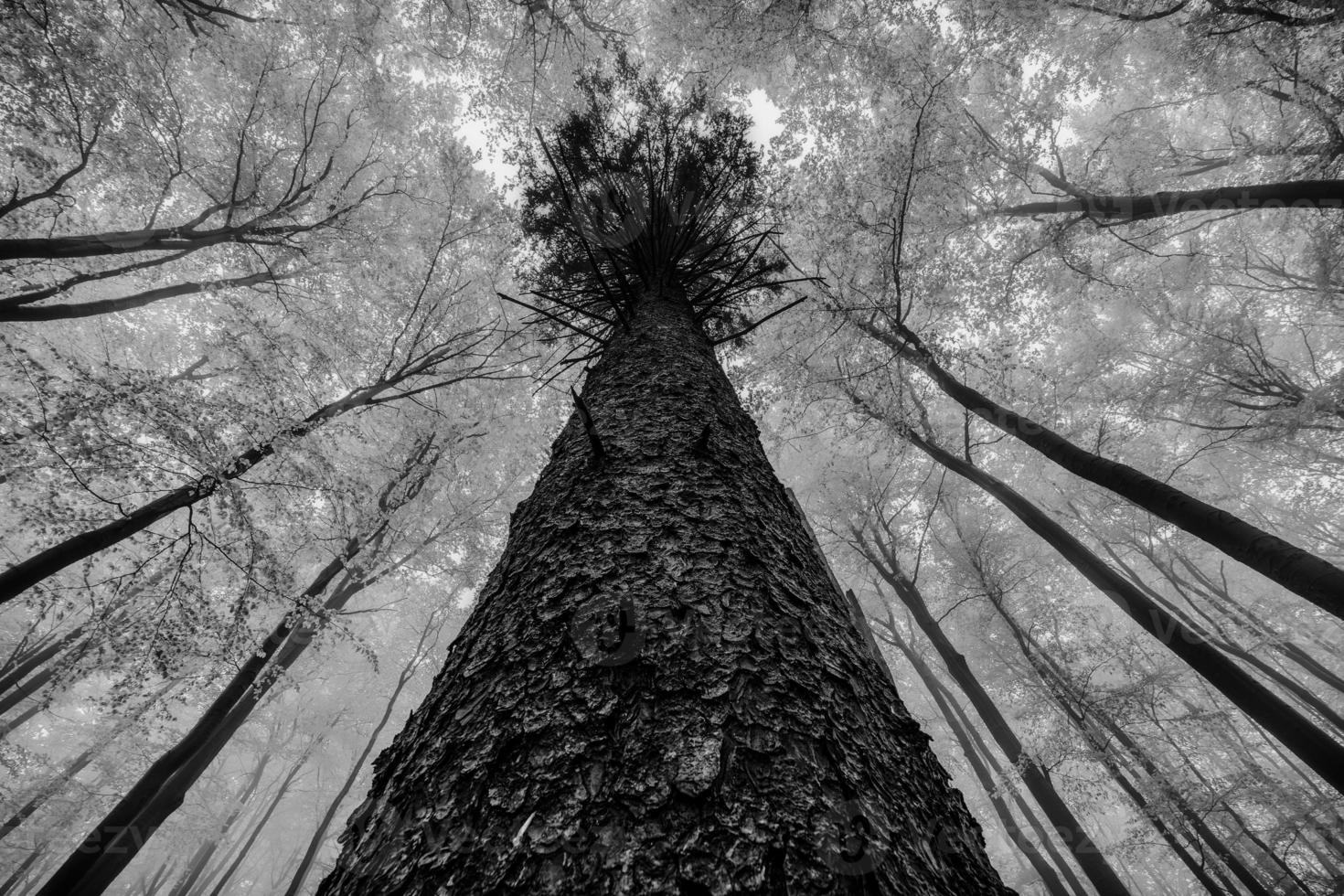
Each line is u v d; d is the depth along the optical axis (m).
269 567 5.00
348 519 6.14
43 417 3.75
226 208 7.10
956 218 8.11
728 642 0.84
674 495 1.29
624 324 3.11
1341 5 5.34
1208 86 7.61
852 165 7.53
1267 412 8.09
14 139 5.20
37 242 4.89
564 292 4.50
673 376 2.11
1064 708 7.70
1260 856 8.66
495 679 0.84
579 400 1.45
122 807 4.84
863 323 7.26
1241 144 7.84
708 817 0.57
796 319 7.90
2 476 3.63
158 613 4.25
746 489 1.44
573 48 9.28
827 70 8.34
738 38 8.17
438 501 9.30
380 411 8.55
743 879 0.51
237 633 4.67
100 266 6.58
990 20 7.45
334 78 7.79
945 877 0.66
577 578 1.01
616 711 0.71
